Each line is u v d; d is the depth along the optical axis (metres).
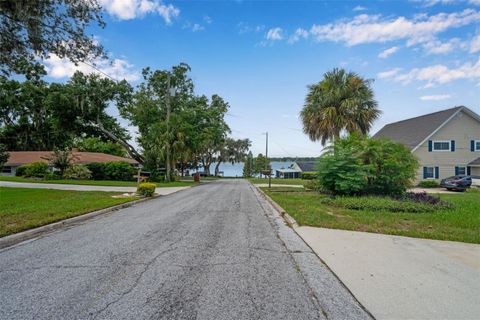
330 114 16.33
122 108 28.27
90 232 5.50
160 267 3.56
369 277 3.29
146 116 27.06
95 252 4.18
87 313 2.46
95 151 44.41
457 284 3.09
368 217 6.82
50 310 2.51
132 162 33.72
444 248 4.42
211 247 4.46
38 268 3.53
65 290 2.90
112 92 27.48
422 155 21.16
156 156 24.36
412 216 6.97
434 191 17.09
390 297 2.79
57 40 7.41
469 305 2.62
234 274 3.36
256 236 5.20
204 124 30.02
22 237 5.07
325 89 17.56
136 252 4.19
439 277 3.28
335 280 3.21
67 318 2.38
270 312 2.51
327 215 7.07
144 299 2.72
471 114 21.27
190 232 5.49
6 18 6.76
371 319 2.41
